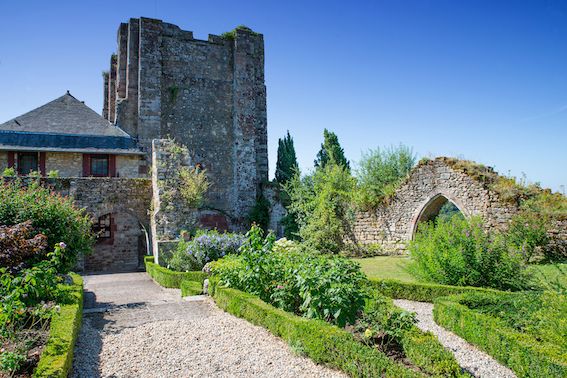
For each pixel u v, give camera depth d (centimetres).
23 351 456
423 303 938
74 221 1033
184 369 498
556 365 470
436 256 1027
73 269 1722
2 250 677
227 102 2592
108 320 714
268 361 523
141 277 1512
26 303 629
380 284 976
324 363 510
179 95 2452
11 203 941
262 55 2778
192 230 1582
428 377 414
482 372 539
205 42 2550
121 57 2408
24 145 1980
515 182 1441
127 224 2064
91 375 477
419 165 1727
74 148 2044
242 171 2538
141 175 2195
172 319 718
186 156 1742
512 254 988
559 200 1335
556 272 1078
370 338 566
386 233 1828
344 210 1947
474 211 1494
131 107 2328
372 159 2467
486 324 612
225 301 775
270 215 2533
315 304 609
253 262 782
